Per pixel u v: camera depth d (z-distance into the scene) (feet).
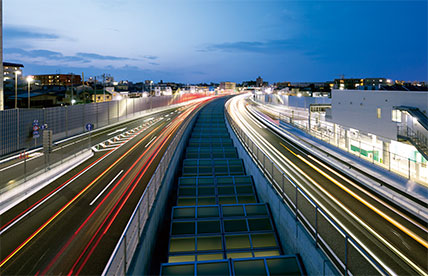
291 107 207.51
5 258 32.12
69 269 30.14
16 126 88.17
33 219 42.16
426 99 60.80
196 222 53.52
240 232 50.65
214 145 125.08
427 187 51.93
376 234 36.88
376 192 52.95
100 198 50.80
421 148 58.34
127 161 79.41
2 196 47.29
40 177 59.31
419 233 37.11
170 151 80.02
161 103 266.77
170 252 45.47
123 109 182.19
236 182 76.02
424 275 28.04
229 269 37.27
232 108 281.95
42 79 439.63
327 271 28.91
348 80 375.86
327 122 114.83
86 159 81.97
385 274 23.41
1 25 104.58
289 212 43.86
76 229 38.99
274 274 36.14
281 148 97.86
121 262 27.89
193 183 76.28
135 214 33.24
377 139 77.77
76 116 126.52
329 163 76.38
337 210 44.75
